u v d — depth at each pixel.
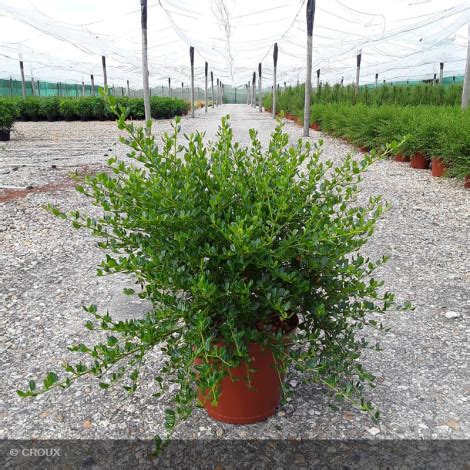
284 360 2.02
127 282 3.72
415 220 5.32
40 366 2.63
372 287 2.02
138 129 1.95
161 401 2.35
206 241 2.01
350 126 11.02
